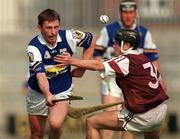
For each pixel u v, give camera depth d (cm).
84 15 5259
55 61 2445
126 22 3066
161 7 5481
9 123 4828
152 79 2408
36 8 5334
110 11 5203
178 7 5559
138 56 2412
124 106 2438
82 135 4575
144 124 2419
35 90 2517
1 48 5153
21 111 4975
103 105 2466
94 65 2389
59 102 2470
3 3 5294
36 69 2408
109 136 2981
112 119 2434
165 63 5175
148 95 2392
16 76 5084
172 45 5216
